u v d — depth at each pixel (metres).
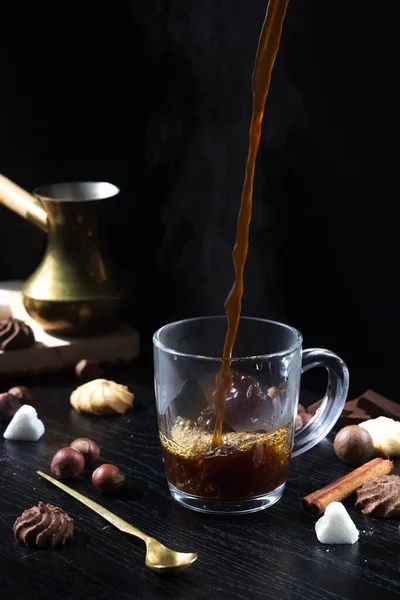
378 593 1.22
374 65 2.22
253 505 1.40
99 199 1.94
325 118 2.34
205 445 1.37
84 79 2.54
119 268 2.03
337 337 2.48
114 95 2.55
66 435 1.68
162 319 2.64
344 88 2.29
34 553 1.30
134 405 1.81
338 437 1.56
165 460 1.44
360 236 2.37
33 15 2.47
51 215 1.94
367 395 1.73
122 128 2.57
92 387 1.79
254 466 1.37
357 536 1.35
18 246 2.61
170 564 1.25
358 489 1.46
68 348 1.98
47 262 1.99
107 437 1.68
